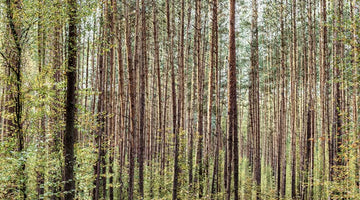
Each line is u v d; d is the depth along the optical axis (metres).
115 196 17.77
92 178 12.29
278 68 27.48
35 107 8.95
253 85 21.27
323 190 16.98
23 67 8.52
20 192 7.65
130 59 13.17
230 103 10.64
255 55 22.05
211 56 15.22
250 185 19.27
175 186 13.47
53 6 8.20
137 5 15.15
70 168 8.54
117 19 15.31
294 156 19.59
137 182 16.66
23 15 7.98
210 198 14.98
